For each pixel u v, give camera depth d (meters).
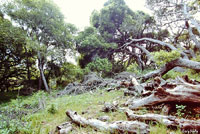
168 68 7.98
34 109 4.93
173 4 15.12
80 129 2.55
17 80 14.02
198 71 7.40
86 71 13.81
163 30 18.66
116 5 18.62
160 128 2.19
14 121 2.88
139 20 17.55
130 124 2.16
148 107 3.33
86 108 4.20
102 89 7.93
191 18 12.34
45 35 13.06
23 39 10.88
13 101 5.88
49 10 12.88
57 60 14.25
